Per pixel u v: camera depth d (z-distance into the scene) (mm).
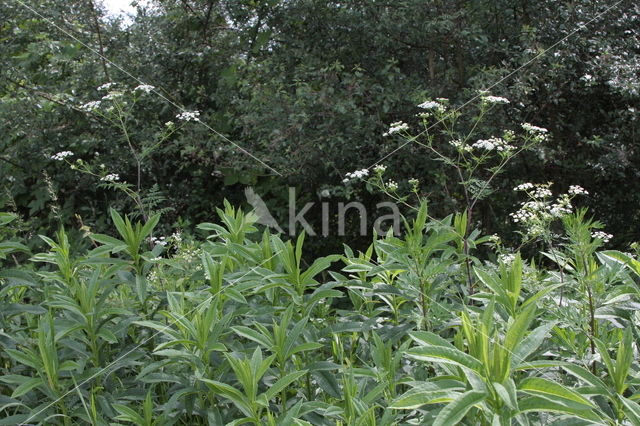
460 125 6047
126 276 2492
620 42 6246
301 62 6906
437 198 6285
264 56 7402
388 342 2020
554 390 1416
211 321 1939
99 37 7367
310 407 1786
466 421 1617
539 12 6211
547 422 1660
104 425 1889
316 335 2205
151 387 2066
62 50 7555
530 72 5926
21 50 7969
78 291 2184
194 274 2627
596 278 2195
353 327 2205
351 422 1613
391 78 6160
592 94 6359
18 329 2383
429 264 2420
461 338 1690
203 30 7648
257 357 1798
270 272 2307
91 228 7340
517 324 1481
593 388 1576
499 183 6289
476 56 6609
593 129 6410
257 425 1707
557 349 2143
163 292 2479
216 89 7672
